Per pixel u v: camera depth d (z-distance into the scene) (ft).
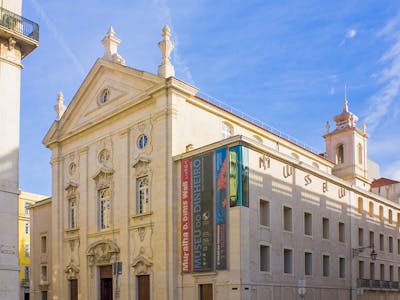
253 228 96.94
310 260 113.70
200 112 115.85
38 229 154.51
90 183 129.59
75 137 137.39
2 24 75.41
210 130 117.70
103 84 130.93
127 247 113.70
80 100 137.28
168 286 102.53
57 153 141.79
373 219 146.61
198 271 98.84
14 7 78.89
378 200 150.20
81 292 124.98
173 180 106.52
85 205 129.29
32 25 79.30
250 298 92.84
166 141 108.68
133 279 111.34
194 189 103.40
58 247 135.03
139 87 119.14
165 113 109.70
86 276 124.36
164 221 105.50
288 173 110.01
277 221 104.27
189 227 102.68
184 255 102.42
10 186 74.79
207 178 101.35
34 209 157.99
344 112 190.08
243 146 97.81
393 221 159.43
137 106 118.01
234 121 124.67
